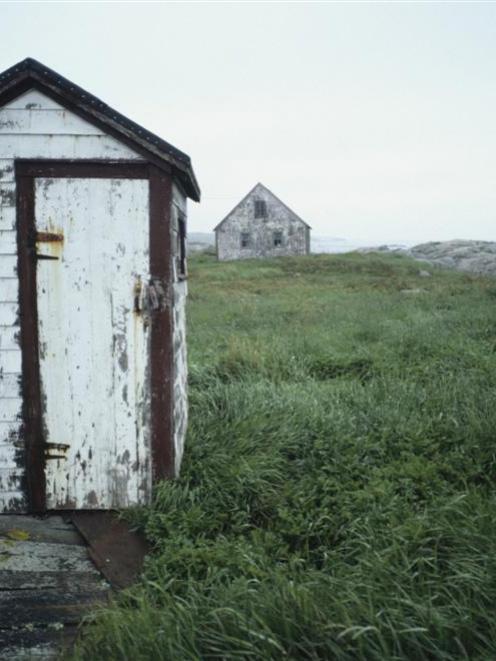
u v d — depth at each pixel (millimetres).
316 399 5902
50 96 3801
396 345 9008
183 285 5090
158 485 4020
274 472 4266
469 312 12133
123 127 3797
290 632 2498
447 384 6352
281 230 40406
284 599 2668
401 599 2576
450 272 30047
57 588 3215
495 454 4418
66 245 3912
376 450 4703
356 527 3510
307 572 3146
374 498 3838
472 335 9664
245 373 7336
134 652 2496
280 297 17922
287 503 3965
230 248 40531
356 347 8977
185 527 3643
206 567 3246
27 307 3924
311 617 2555
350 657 2354
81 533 3777
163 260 3959
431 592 2789
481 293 16625
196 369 7246
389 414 5371
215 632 2561
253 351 8062
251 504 3994
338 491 4023
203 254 46562
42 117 3824
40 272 3916
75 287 3941
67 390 3990
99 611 2900
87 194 3898
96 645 2635
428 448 4633
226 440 4828
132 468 4055
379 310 13664
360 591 2807
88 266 3938
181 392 4723
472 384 6328
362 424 5227
